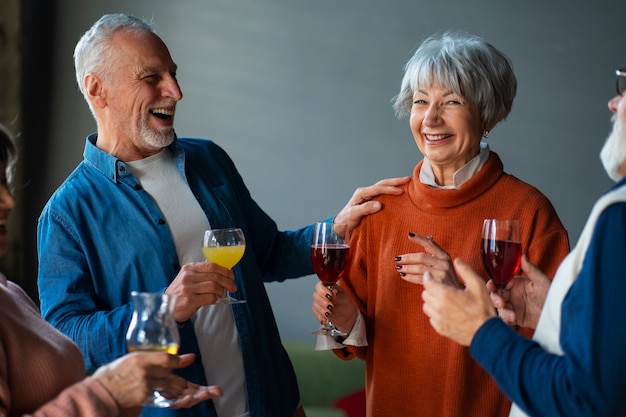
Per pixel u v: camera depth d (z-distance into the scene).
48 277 2.16
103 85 2.25
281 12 5.08
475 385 2.12
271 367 2.34
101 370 1.41
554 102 4.96
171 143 2.36
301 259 2.56
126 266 2.18
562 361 1.39
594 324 1.33
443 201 2.21
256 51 5.09
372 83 5.05
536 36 4.95
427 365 2.16
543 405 1.38
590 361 1.33
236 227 2.37
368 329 2.30
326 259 2.08
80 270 2.16
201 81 5.12
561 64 4.95
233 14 5.10
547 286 1.81
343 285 2.35
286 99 5.10
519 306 1.88
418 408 2.17
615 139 1.49
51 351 1.50
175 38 5.12
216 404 2.18
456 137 2.18
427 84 2.19
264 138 5.11
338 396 4.48
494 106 2.20
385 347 2.23
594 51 4.92
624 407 1.36
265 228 2.59
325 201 5.09
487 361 1.45
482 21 4.98
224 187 2.42
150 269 2.19
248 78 5.11
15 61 4.66
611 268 1.33
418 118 2.22
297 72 5.09
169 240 2.21
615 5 4.89
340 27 5.06
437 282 1.53
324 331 2.14
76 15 5.01
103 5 5.03
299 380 4.52
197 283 1.95
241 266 2.32
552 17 4.94
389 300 2.24
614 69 4.91
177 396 1.47
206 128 5.12
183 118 5.12
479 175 2.21
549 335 1.49
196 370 2.15
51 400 1.46
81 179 2.27
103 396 1.38
